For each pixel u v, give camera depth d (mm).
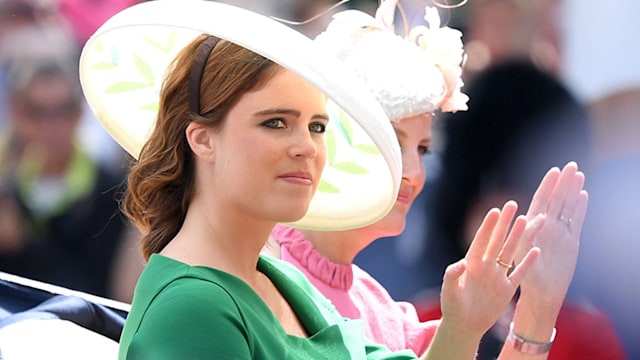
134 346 7977
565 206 10383
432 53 11453
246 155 8320
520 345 10500
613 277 17000
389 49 11188
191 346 7895
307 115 8383
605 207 17484
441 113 18078
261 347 8305
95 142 19609
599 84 18688
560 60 18578
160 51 9203
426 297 17906
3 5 19594
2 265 19359
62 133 19422
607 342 15969
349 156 9469
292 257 11492
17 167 19453
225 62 8352
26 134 19406
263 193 8359
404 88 11078
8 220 19281
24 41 19469
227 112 8375
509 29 18297
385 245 18141
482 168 18062
